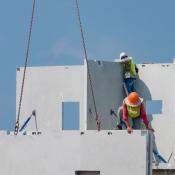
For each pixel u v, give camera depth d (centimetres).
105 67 6431
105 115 6394
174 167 5975
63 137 4428
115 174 4356
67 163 4416
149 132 4416
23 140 4488
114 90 6506
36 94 6812
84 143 4400
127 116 5578
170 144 6600
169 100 6644
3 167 4509
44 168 4447
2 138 4516
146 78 6694
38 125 6788
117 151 4359
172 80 6644
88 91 6225
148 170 4400
